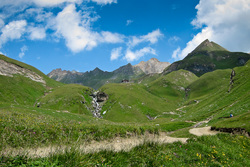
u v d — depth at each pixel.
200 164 10.64
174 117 161.50
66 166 6.93
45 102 166.00
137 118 167.62
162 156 10.40
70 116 58.72
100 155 8.83
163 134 23.81
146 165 9.15
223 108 80.00
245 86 88.75
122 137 17.98
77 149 7.94
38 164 6.51
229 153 13.83
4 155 6.49
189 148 12.87
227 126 35.94
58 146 8.99
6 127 11.86
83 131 16.31
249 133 26.94
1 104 52.59
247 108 51.06
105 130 17.77
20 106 54.94
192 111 134.38
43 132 13.69
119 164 8.59
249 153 15.82
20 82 189.38
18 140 10.21
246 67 128.50
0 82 163.12
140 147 11.21
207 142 15.59
